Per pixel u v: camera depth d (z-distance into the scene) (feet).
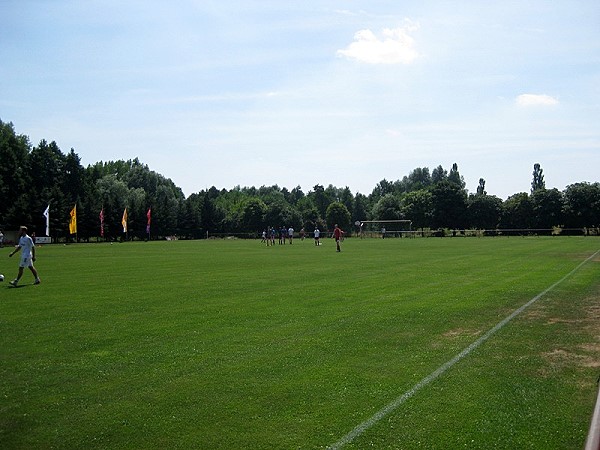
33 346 34.99
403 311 47.11
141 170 514.27
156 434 20.57
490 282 69.26
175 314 46.70
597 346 33.73
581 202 364.99
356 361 30.55
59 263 116.16
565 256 120.88
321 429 20.75
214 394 25.05
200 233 430.61
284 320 43.32
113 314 46.93
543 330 38.73
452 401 23.72
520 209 384.68
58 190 336.90
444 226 408.26
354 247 190.49
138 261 121.08
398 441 19.58
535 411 22.44
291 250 172.14
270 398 24.38
